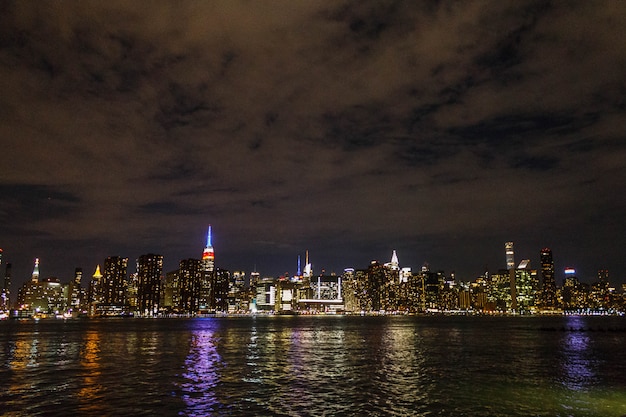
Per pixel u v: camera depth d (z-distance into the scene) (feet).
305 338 383.24
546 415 106.42
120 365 192.95
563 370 180.45
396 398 125.08
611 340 358.84
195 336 412.98
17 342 330.34
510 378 159.63
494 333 466.29
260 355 236.84
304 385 144.66
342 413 108.78
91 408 112.47
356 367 187.93
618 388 140.26
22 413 107.45
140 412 108.88
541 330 527.40
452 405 116.67
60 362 203.31
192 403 118.42
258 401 121.08
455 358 222.89
